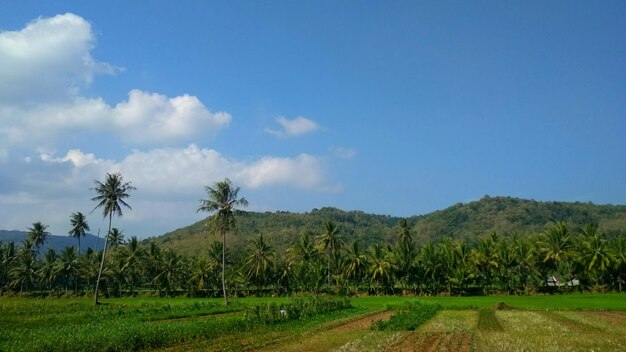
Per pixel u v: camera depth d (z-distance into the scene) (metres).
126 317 51.75
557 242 106.56
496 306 63.59
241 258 126.88
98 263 123.19
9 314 57.50
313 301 57.22
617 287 106.62
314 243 128.62
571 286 108.62
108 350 26.55
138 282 145.50
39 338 27.64
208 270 117.88
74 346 25.47
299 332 36.56
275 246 183.62
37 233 126.94
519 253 108.44
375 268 110.06
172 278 120.50
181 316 55.44
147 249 128.88
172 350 27.70
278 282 120.94
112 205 77.69
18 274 126.19
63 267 123.19
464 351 27.25
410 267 113.44
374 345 29.59
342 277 114.00
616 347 28.66
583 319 46.97
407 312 54.44
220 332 35.34
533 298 86.69
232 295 122.56
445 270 110.56
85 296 126.50
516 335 34.44
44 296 127.69
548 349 27.58
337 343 30.56
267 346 29.53
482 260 108.31
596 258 100.88
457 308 65.00
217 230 76.25
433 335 34.47
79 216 124.56
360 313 57.81
